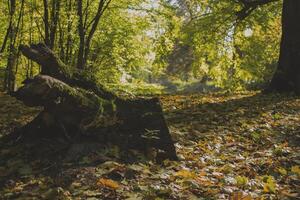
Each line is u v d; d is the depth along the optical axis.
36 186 4.95
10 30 15.22
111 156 5.75
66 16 13.88
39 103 5.78
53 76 6.08
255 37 18.69
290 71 13.87
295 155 7.05
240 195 4.87
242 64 18.69
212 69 19.58
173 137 7.38
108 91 6.39
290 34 13.98
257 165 6.43
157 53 19.25
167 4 18.00
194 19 18.61
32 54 5.92
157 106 6.43
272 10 17.22
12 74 15.59
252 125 8.93
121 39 19.34
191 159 6.28
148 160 5.84
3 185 5.02
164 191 4.80
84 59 15.50
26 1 15.34
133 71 22.12
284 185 5.64
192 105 11.10
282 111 10.48
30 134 6.11
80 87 6.24
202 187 5.14
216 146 7.21
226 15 17.59
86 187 4.89
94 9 17.59
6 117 8.92
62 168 5.35
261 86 22.02
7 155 5.81
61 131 5.98
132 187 4.95
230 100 12.19
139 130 6.19
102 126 6.01
